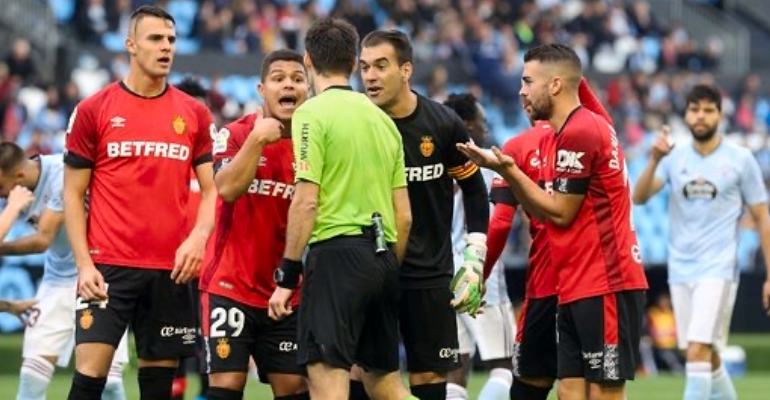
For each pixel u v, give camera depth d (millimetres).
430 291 30312
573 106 29359
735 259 40969
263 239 29641
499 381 39031
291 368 29859
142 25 30234
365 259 27281
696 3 115438
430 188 30141
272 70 29500
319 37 27891
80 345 29906
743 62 109875
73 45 89500
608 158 28750
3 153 34438
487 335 38844
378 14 100000
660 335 77125
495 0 103312
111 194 30266
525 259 76938
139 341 30859
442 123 29984
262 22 94125
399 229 28281
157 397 31000
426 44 96500
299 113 27422
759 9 117875
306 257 27781
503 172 28344
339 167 27406
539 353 31875
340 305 27141
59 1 95438
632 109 95500
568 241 29078
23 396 36438
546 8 106000
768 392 58031
